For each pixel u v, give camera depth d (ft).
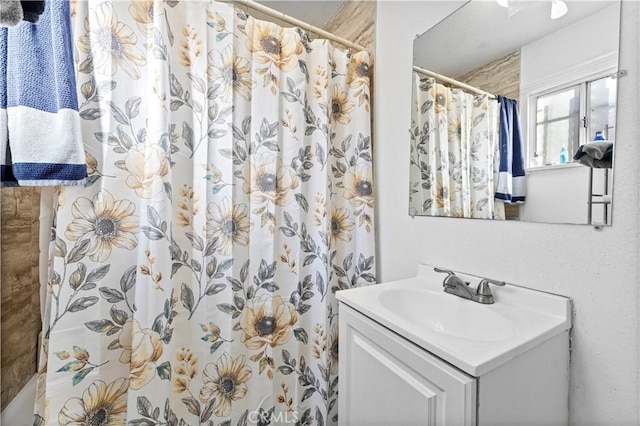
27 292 4.51
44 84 2.59
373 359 2.61
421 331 2.23
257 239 3.87
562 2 2.49
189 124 3.49
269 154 3.89
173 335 3.33
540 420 2.20
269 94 3.90
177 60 3.40
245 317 3.80
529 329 2.27
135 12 3.22
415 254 3.97
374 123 4.79
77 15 2.92
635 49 2.08
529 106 2.72
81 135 2.81
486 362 1.82
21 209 4.37
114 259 3.09
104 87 3.05
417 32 3.92
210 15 3.58
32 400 4.34
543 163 2.61
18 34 2.47
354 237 4.65
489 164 3.04
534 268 2.66
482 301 2.81
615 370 2.17
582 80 2.35
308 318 4.29
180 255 3.42
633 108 2.09
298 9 5.63
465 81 3.30
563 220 2.46
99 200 3.02
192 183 3.52
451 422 1.91
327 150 4.31
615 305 2.17
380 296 3.08
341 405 3.07
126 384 3.13
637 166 2.06
